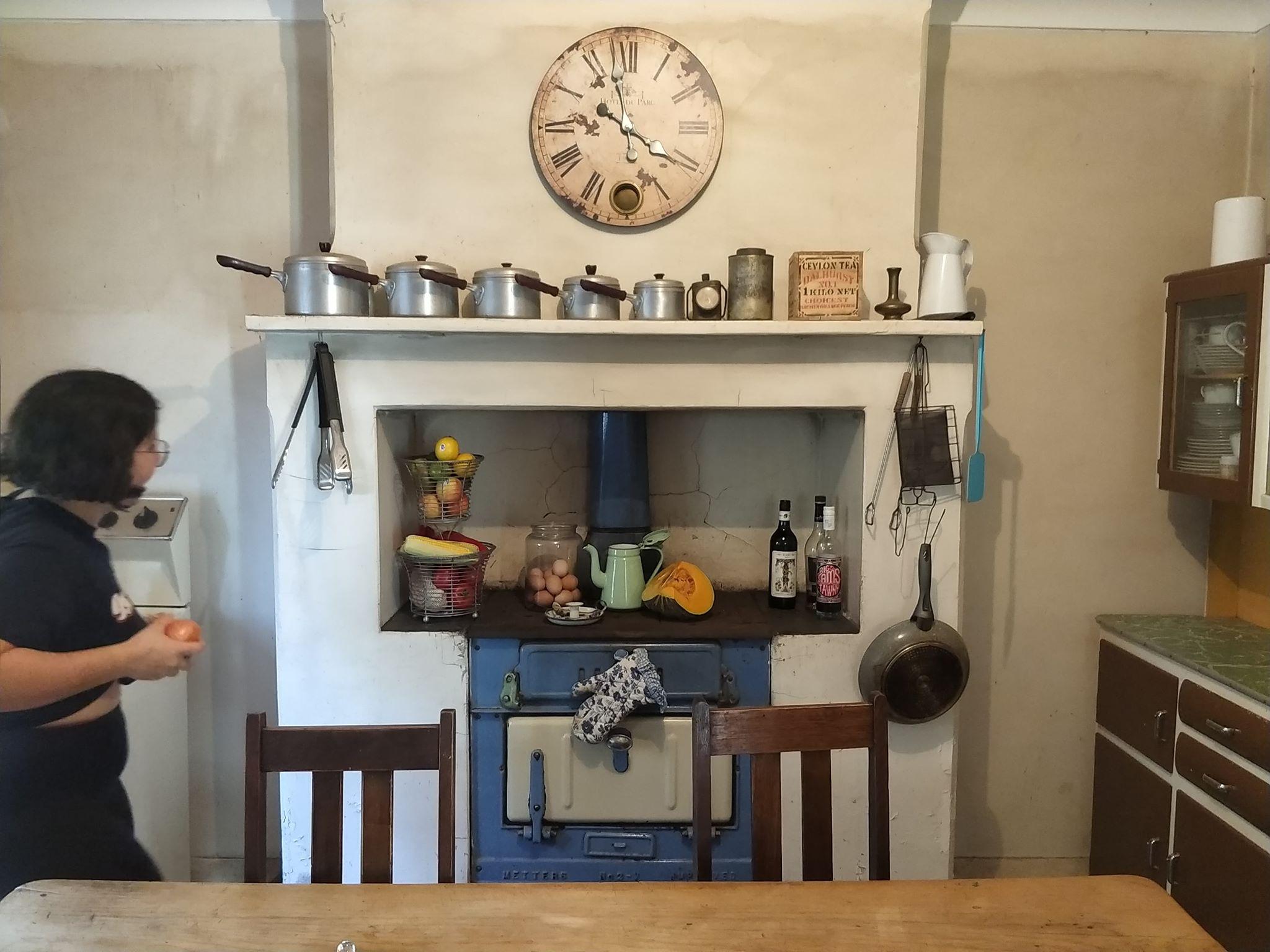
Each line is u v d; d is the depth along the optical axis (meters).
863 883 1.30
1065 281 2.43
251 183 2.37
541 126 2.04
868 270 2.09
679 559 2.47
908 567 2.08
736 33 2.05
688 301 2.09
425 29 2.04
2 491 2.05
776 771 1.45
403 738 1.44
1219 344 2.19
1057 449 2.47
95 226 2.37
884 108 2.06
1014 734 2.54
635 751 2.04
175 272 2.38
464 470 2.21
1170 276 2.32
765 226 2.09
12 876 1.86
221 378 2.40
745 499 2.47
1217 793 1.96
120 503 2.27
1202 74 2.40
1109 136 2.41
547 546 2.28
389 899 1.26
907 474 2.02
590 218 2.07
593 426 2.35
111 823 2.01
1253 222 2.16
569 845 2.07
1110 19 2.36
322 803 1.42
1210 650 2.13
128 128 2.35
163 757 2.26
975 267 2.42
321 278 1.92
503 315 1.95
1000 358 2.45
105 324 2.39
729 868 2.06
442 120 2.06
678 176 2.06
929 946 1.15
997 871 2.56
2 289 2.36
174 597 2.31
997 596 2.50
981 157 2.40
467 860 2.08
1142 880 1.31
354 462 2.03
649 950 1.14
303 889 1.29
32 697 1.88
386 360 2.01
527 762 2.05
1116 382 2.46
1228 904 1.94
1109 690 2.41
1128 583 2.51
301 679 2.06
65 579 1.97
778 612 2.25
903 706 2.04
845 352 2.03
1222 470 2.17
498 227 2.08
